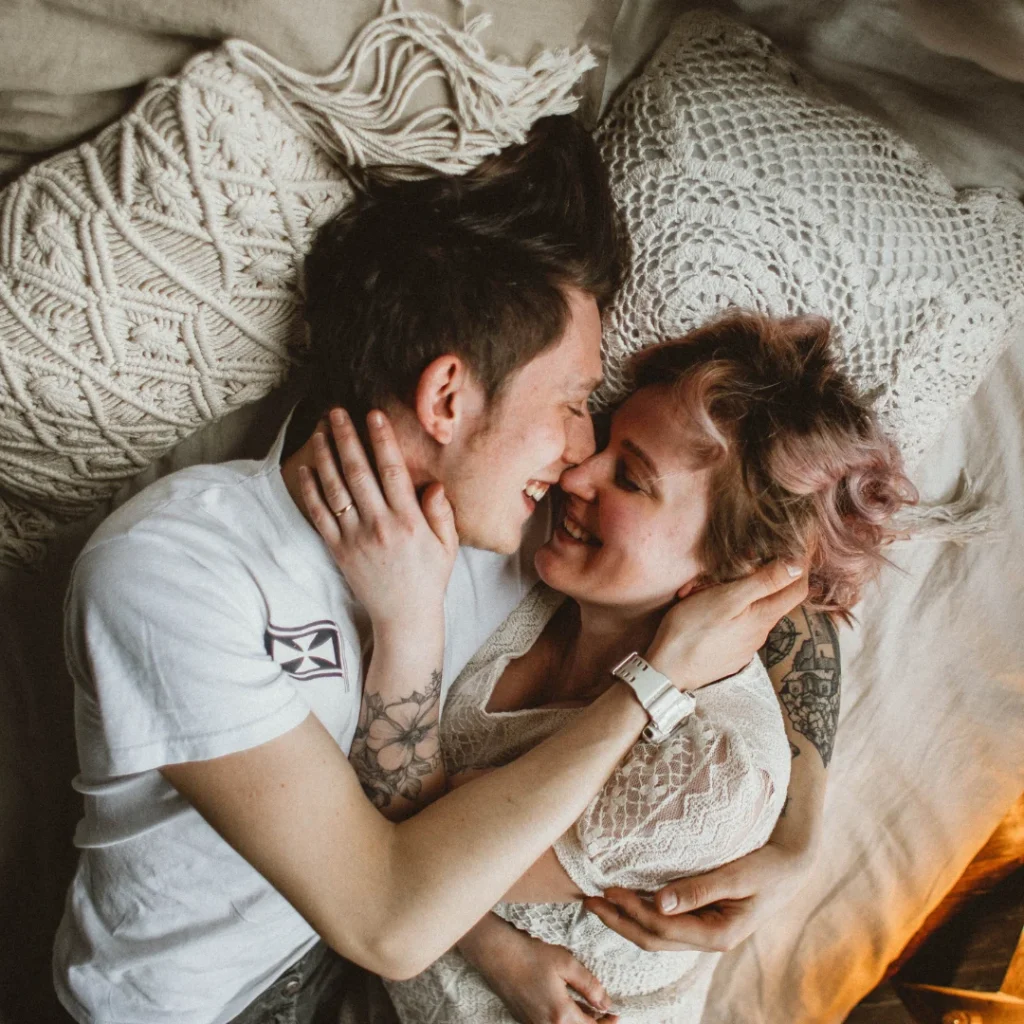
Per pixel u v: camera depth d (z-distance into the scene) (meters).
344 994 1.19
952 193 1.05
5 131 0.86
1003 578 1.30
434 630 0.89
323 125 0.83
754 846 0.93
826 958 1.42
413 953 0.78
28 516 1.06
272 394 1.12
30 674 1.18
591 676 1.08
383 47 0.79
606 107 1.07
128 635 0.79
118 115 0.85
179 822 0.89
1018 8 0.78
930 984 1.45
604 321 1.03
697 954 1.10
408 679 0.89
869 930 1.41
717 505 0.93
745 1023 1.44
